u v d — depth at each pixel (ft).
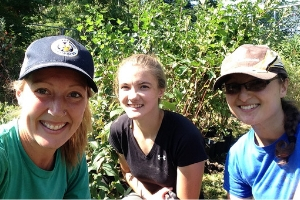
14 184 1.82
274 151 2.19
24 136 1.83
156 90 2.58
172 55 4.38
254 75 2.07
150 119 2.57
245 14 4.77
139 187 2.93
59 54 1.73
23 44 14.21
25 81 1.74
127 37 4.76
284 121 2.16
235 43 4.47
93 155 3.12
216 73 4.42
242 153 2.38
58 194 2.07
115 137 2.87
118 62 4.21
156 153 2.64
